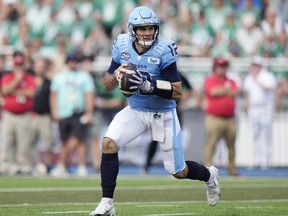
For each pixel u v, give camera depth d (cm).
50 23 5812
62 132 4531
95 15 5794
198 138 4966
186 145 4953
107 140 2145
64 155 4559
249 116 4953
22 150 4541
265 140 4978
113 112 4838
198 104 4975
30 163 4647
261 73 4922
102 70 4888
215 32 5650
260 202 2812
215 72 4362
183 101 4703
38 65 4622
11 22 5900
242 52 5550
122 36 2189
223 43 5506
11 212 2352
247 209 2522
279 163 5012
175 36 5516
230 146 4434
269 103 4944
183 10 5766
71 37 5691
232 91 4359
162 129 2189
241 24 5691
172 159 2209
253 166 4994
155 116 2180
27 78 4494
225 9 5744
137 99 2164
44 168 4591
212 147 4400
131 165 4925
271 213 2395
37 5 5906
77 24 5747
